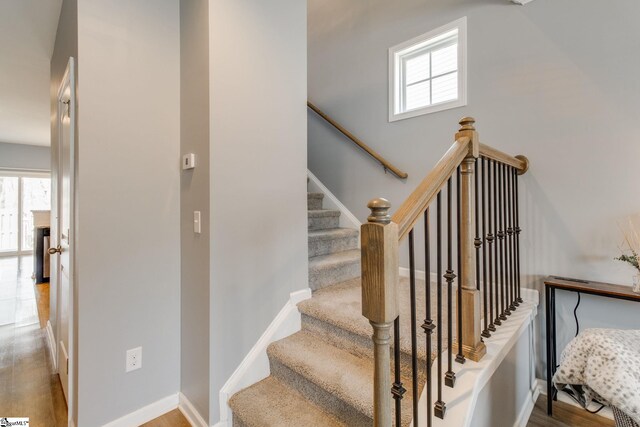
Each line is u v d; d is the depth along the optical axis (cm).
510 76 209
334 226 307
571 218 188
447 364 129
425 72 262
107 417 160
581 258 185
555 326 185
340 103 315
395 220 89
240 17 170
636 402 89
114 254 162
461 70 231
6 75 316
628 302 172
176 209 184
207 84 158
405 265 267
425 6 252
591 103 181
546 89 195
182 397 181
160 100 178
